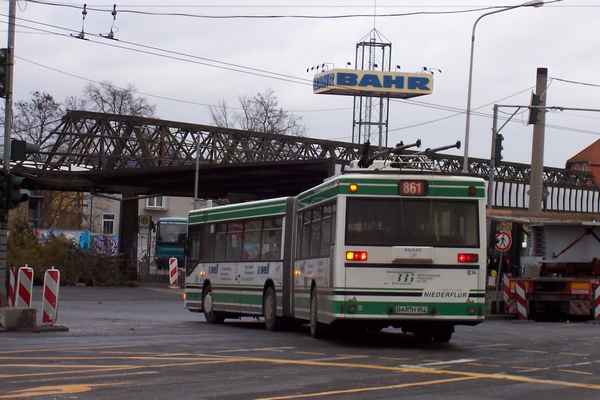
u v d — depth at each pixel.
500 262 35.53
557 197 92.50
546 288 33.91
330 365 15.91
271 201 26.28
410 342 21.92
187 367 15.34
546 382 14.05
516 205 86.94
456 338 23.55
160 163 71.25
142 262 72.50
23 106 85.31
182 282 67.69
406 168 21.61
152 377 13.97
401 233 20.11
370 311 19.92
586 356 18.53
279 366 15.61
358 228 20.14
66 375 14.12
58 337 22.05
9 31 25.97
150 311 38.06
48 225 89.06
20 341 20.69
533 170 50.62
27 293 24.25
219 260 29.61
